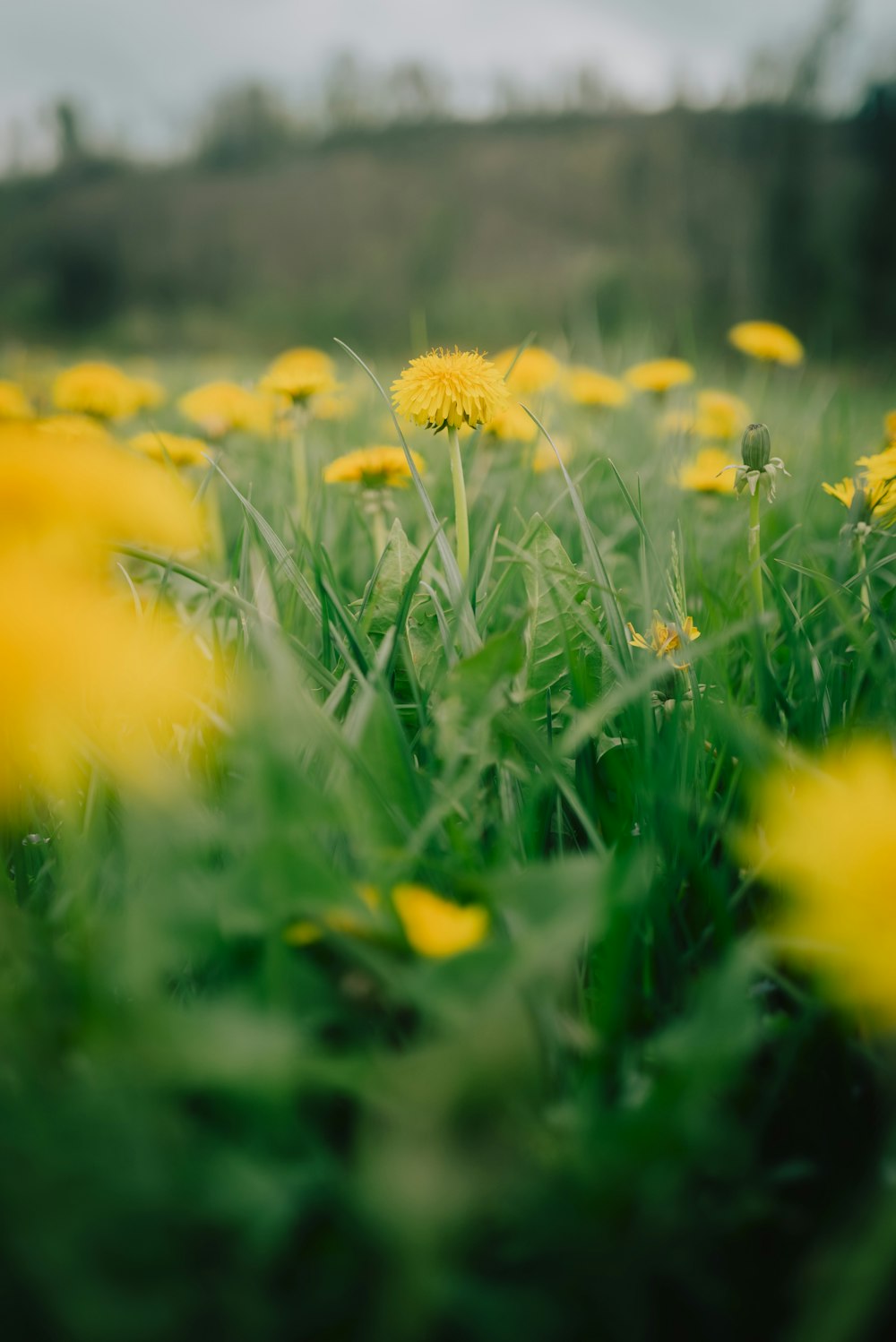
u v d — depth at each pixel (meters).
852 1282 0.23
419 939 0.32
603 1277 0.26
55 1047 0.29
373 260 15.16
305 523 0.59
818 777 0.36
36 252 16.64
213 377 1.91
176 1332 0.24
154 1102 0.27
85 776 0.39
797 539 0.57
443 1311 0.25
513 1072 0.27
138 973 0.29
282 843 0.31
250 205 18.00
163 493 0.34
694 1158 0.27
